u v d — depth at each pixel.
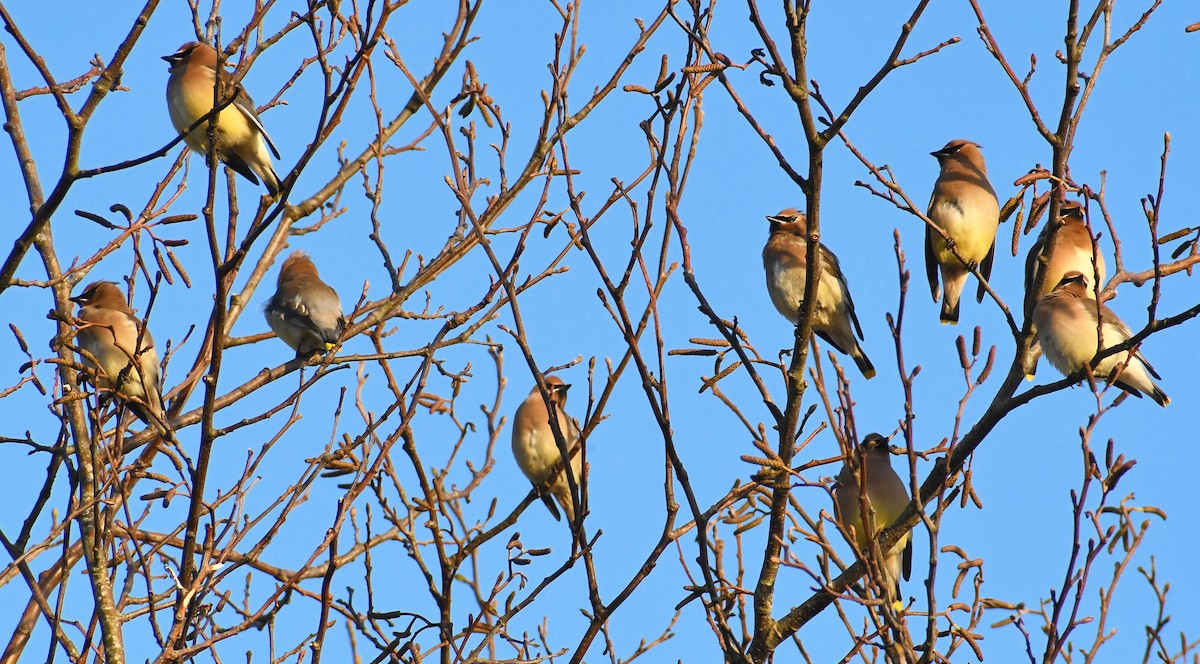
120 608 8.84
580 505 9.50
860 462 8.16
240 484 9.09
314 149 8.98
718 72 8.88
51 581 10.44
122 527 9.52
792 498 8.83
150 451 11.09
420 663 10.04
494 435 12.30
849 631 8.33
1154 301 9.14
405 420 9.69
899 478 14.63
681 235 9.20
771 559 9.42
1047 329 13.29
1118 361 13.12
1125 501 9.11
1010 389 10.44
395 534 13.31
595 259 9.09
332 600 10.08
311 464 9.57
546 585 9.70
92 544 9.10
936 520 8.08
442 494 11.02
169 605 9.01
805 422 9.03
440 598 10.50
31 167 11.15
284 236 13.03
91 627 8.65
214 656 8.77
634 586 9.17
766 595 9.44
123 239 9.23
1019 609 8.59
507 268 9.45
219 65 9.03
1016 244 9.88
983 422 10.44
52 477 9.65
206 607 9.13
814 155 8.57
